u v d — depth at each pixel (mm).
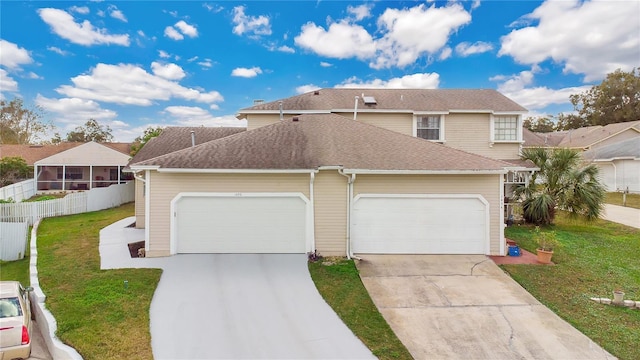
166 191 11320
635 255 11656
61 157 30828
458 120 18281
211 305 7957
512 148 18094
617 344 6535
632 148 28328
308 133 13586
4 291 7312
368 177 11516
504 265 10602
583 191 14977
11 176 30688
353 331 6945
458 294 8633
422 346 6461
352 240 11492
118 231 15312
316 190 11523
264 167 11125
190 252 11445
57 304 7793
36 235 14695
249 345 6449
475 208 11633
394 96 19641
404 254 11570
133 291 8523
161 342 6477
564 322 7332
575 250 12164
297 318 7438
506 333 6918
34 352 6824
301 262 10758
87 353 6035
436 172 11164
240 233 11508
